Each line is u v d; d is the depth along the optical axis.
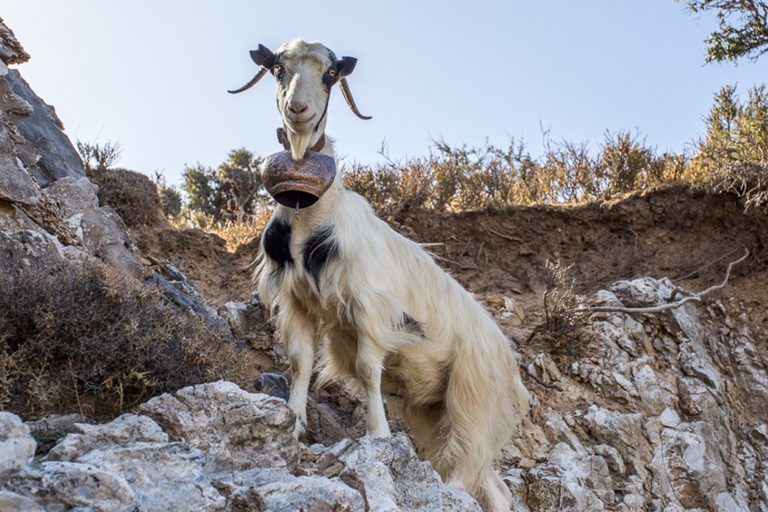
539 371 8.45
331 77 4.86
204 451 3.90
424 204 12.39
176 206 19.64
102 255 7.09
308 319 5.18
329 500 3.64
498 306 9.59
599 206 11.40
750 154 10.84
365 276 4.89
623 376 8.46
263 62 4.93
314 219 4.95
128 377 4.73
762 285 9.97
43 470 3.27
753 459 8.26
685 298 9.37
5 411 3.96
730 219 10.72
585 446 7.84
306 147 4.81
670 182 11.67
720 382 8.82
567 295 8.88
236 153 23.00
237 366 5.66
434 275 5.65
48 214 6.62
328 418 7.04
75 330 4.72
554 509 6.97
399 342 5.04
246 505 3.56
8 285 4.82
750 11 12.05
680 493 7.62
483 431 5.61
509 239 11.31
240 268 10.41
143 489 3.46
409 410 6.10
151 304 5.46
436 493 4.59
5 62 7.41
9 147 6.41
